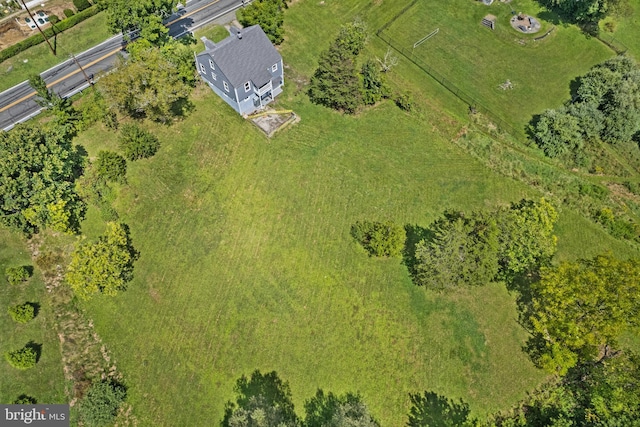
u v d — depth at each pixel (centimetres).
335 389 4500
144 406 4284
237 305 4847
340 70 6153
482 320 5025
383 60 7156
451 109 6794
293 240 5309
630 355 4562
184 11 7250
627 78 6856
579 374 4750
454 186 6009
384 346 4753
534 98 7056
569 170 6556
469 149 6391
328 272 5134
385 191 5822
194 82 6384
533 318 4638
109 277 4525
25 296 4644
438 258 4666
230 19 7162
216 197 5519
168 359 4509
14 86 6175
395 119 6531
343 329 4809
